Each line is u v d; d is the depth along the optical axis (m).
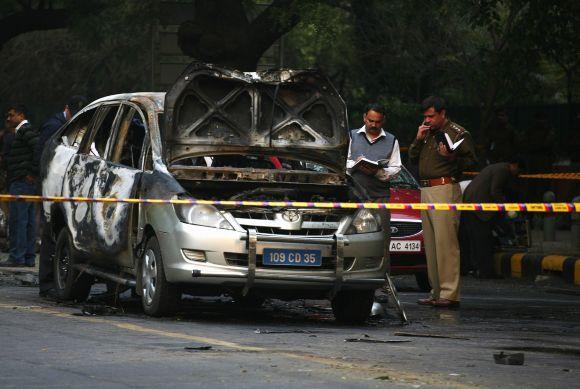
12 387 15.15
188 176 26.41
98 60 108.56
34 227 42.06
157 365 17.11
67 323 23.47
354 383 15.73
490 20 57.12
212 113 27.23
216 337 21.47
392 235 37.00
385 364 17.84
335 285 25.22
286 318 27.05
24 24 78.50
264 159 29.53
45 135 40.97
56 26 79.31
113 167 28.05
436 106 30.78
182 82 26.70
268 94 27.77
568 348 21.09
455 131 30.78
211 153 27.19
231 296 29.22
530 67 60.72
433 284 31.50
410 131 82.06
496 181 43.78
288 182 26.69
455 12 69.94
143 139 28.22
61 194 30.36
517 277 44.59
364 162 31.36
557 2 54.34
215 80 27.36
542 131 65.88
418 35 79.31
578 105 69.88
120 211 26.92
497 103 75.44
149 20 74.88
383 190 32.09
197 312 27.34
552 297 35.94
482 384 16.03
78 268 29.05
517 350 20.75
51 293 31.36
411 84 84.62
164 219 25.20
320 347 20.06
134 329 22.47
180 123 27.03
